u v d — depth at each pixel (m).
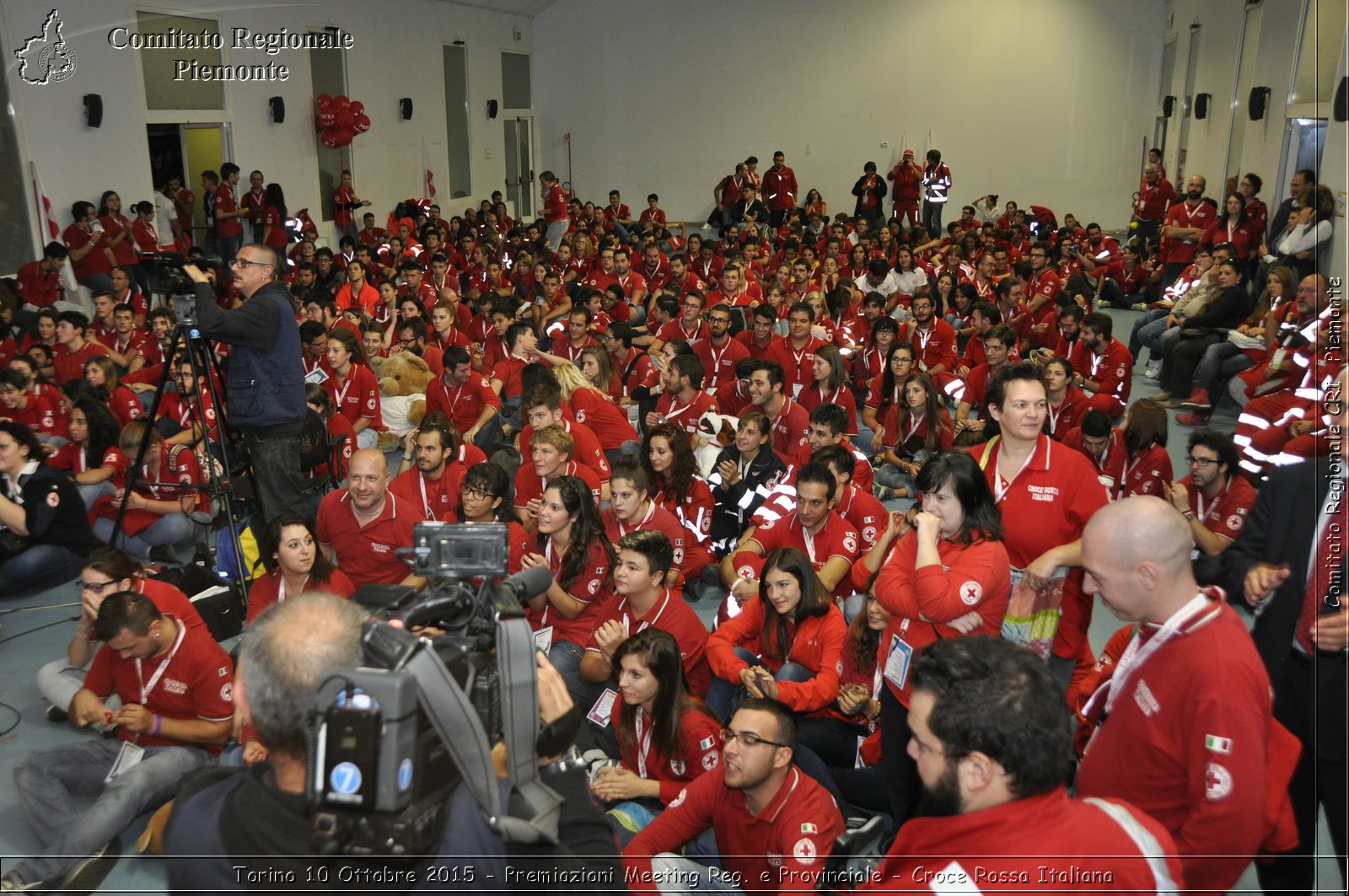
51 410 6.23
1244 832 1.76
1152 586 1.86
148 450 5.06
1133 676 1.95
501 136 19.67
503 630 1.32
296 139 13.39
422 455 4.60
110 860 3.00
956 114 20.28
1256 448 4.34
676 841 2.65
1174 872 1.40
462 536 1.54
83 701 3.24
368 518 4.15
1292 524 2.22
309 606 1.29
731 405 6.64
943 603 2.43
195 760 3.20
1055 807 1.42
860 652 3.26
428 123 16.81
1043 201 20.52
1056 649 3.08
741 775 2.41
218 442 4.70
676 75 20.86
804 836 2.43
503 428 6.61
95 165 10.32
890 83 20.31
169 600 3.33
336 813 1.18
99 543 5.13
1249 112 11.62
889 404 6.44
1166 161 18.42
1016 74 19.95
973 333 8.69
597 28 20.80
